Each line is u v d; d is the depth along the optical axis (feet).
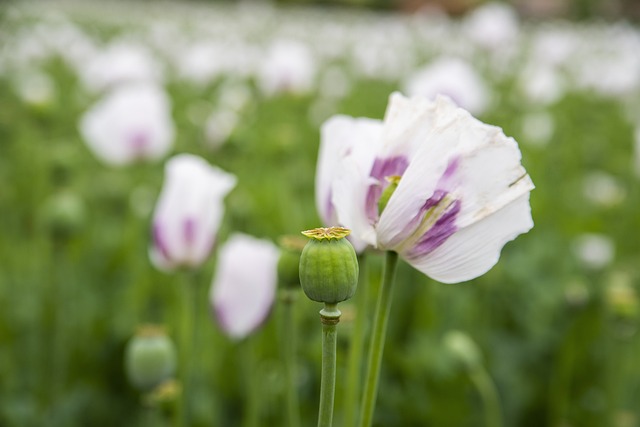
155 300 5.16
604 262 5.72
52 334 4.42
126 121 5.43
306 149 8.66
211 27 23.44
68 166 5.12
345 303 4.44
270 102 10.00
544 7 37.32
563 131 10.19
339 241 1.77
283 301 2.50
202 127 6.82
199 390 3.97
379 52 16.43
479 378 3.53
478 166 1.85
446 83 6.01
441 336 4.66
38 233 5.51
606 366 4.37
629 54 19.56
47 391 4.30
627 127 11.66
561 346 4.48
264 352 4.20
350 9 42.29
